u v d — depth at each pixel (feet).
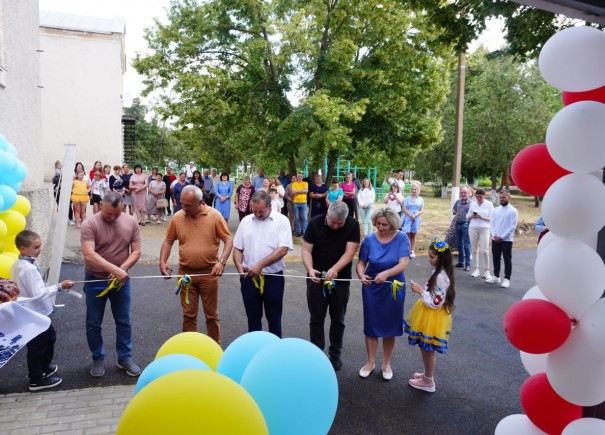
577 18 7.39
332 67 41.24
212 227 14.60
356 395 13.21
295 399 6.55
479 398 13.34
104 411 11.75
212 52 43.37
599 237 7.79
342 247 14.55
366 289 14.08
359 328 19.01
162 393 4.91
